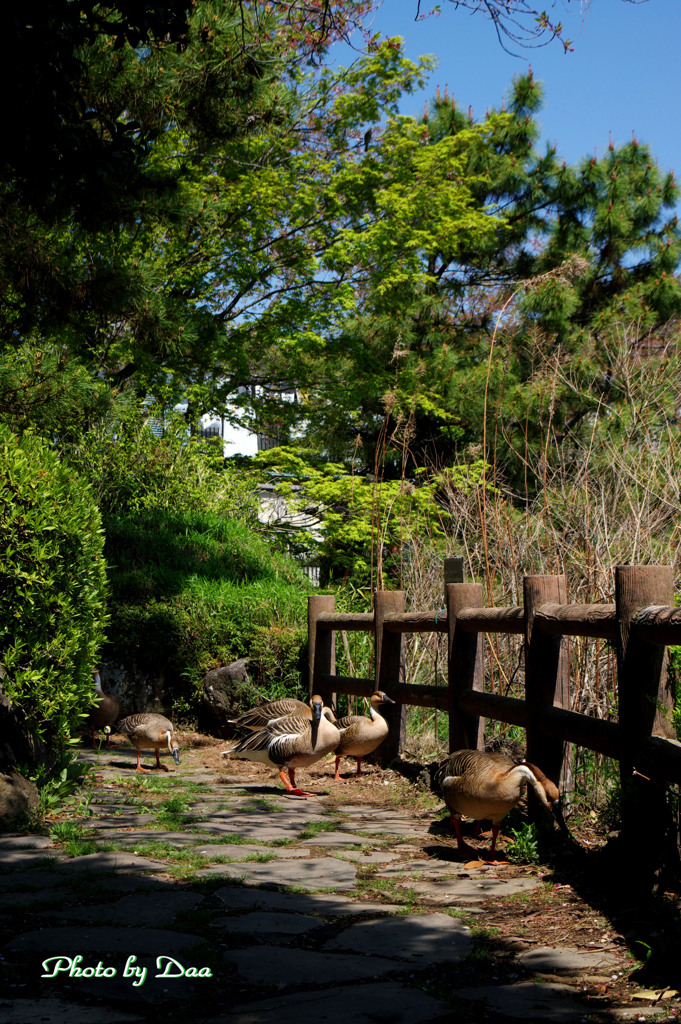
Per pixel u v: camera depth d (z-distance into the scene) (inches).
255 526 679.1
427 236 738.8
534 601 247.8
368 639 458.9
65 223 413.4
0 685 271.0
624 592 197.6
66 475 303.7
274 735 316.5
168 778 337.4
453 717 304.2
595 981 141.3
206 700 439.8
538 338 471.2
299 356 743.7
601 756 264.2
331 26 262.4
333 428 824.3
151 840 232.8
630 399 397.1
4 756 267.3
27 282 426.3
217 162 663.8
